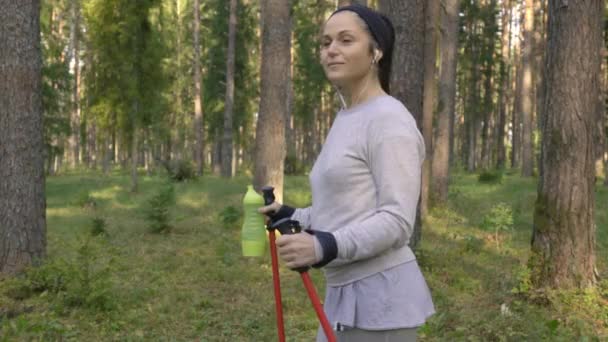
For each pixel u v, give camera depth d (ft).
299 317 21.66
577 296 20.88
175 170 82.07
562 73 21.15
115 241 36.83
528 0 85.30
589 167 21.40
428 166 43.52
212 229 41.52
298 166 96.48
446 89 52.90
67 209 53.93
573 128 21.20
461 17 130.62
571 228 21.44
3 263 24.06
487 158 149.69
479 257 31.86
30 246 24.39
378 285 6.59
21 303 22.35
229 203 54.54
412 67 28.53
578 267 21.44
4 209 24.07
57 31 134.21
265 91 41.27
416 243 29.55
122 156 160.66
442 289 24.97
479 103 143.95
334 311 6.90
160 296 24.40
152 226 40.27
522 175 88.69
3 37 23.66
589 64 20.93
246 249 7.81
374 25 6.77
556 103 21.42
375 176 6.41
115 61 69.15
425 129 43.24
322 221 6.80
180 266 29.89
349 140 6.59
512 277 23.89
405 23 28.60
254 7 124.57
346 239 6.13
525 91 87.40
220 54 114.62
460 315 20.75
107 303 21.93
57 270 23.50
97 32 69.46
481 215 47.50
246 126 119.85
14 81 23.88
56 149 73.67
